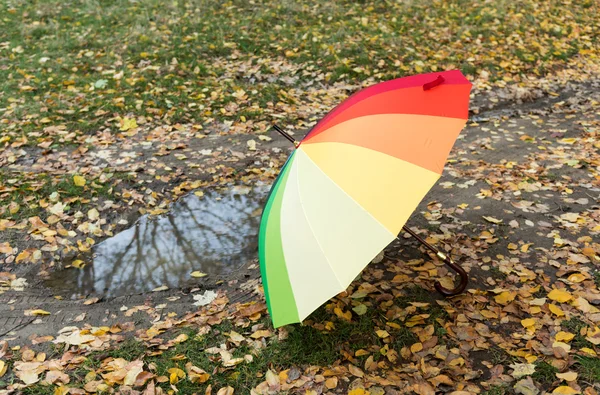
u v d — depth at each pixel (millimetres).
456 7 9672
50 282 4004
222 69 7633
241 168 5562
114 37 8492
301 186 2750
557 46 8586
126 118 6332
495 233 4188
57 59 7773
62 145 5828
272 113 6688
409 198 2525
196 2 9609
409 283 3676
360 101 2967
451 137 2684
